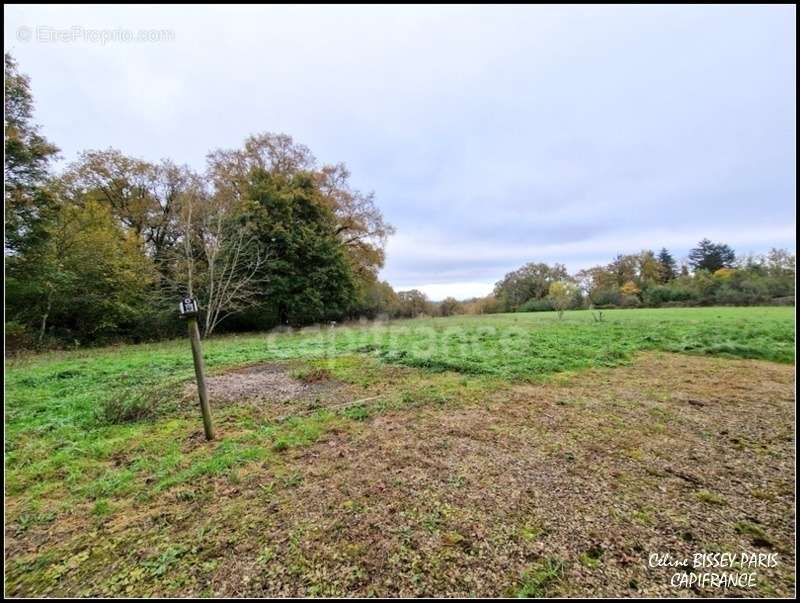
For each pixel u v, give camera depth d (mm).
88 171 16672
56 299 12594
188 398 5109
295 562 1902
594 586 1689
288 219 18312
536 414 4195
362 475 2832
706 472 2764
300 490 2633
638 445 3289
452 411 4363
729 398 4742
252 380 6195
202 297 16219
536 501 2398
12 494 2713
